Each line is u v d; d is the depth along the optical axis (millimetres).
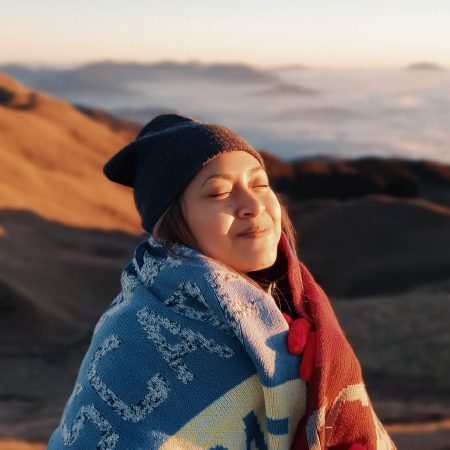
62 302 63688
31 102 177750
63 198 116562
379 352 34906
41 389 42094
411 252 85375
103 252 91125
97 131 176625
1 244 77562
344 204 97500
